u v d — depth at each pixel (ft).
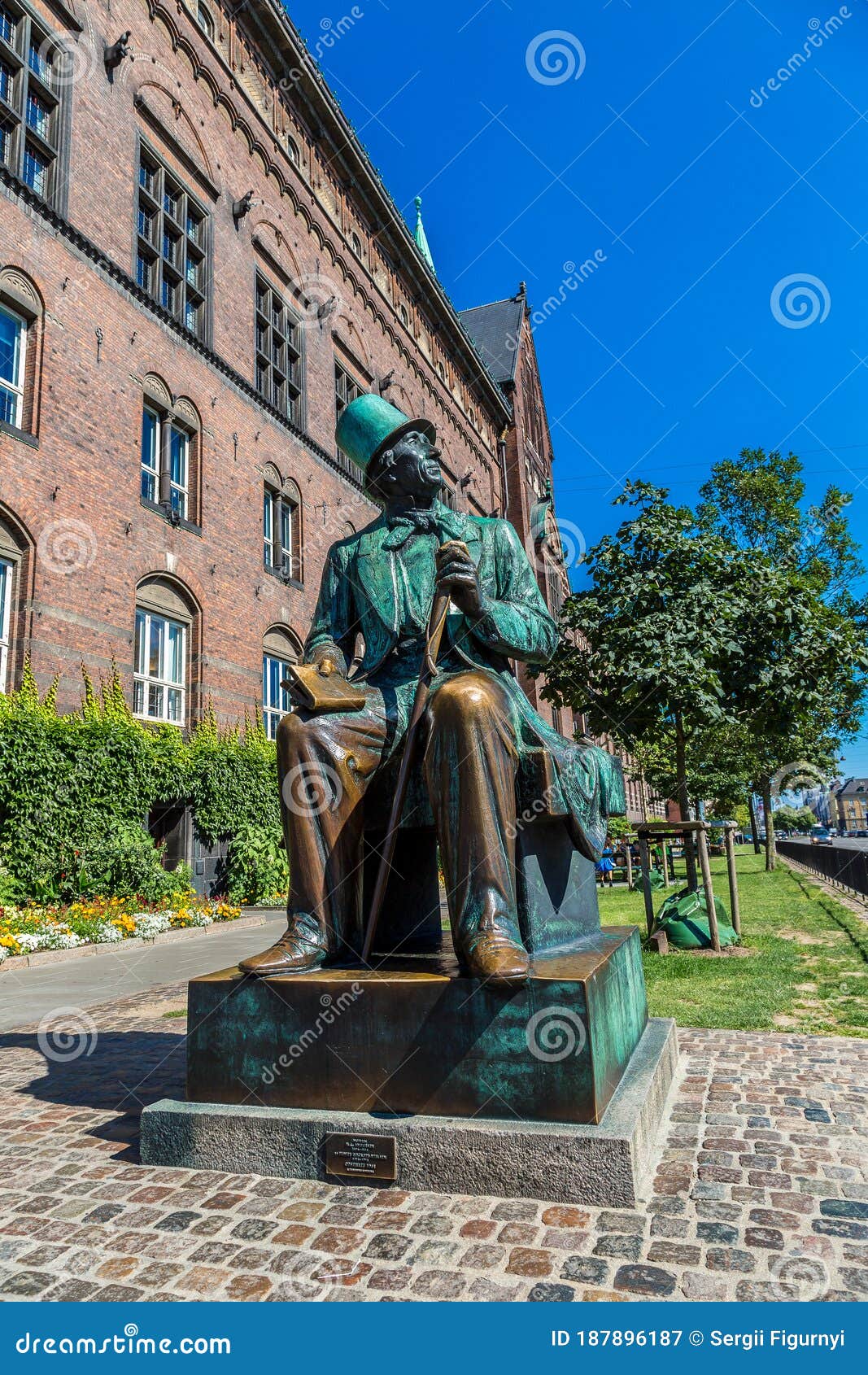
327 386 77.51
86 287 46.24
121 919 37.86
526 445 145.89
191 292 58.65
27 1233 8.37
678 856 130.21
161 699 51.57
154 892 43.16
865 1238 7.97
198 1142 9.96
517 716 11.56
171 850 50.80
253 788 55.52
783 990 21.67
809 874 73.20
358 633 13.65
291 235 73.26
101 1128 11.82
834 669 29.99
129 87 52.21
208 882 52.47
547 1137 8.81
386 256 93.91
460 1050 9.43
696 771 60.23
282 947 10.57
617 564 31.27
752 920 38.68
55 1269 7.66
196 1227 8.39
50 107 46.14
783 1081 13.62
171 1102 10.48
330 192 81.46
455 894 9.95
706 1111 12.06
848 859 51.44
